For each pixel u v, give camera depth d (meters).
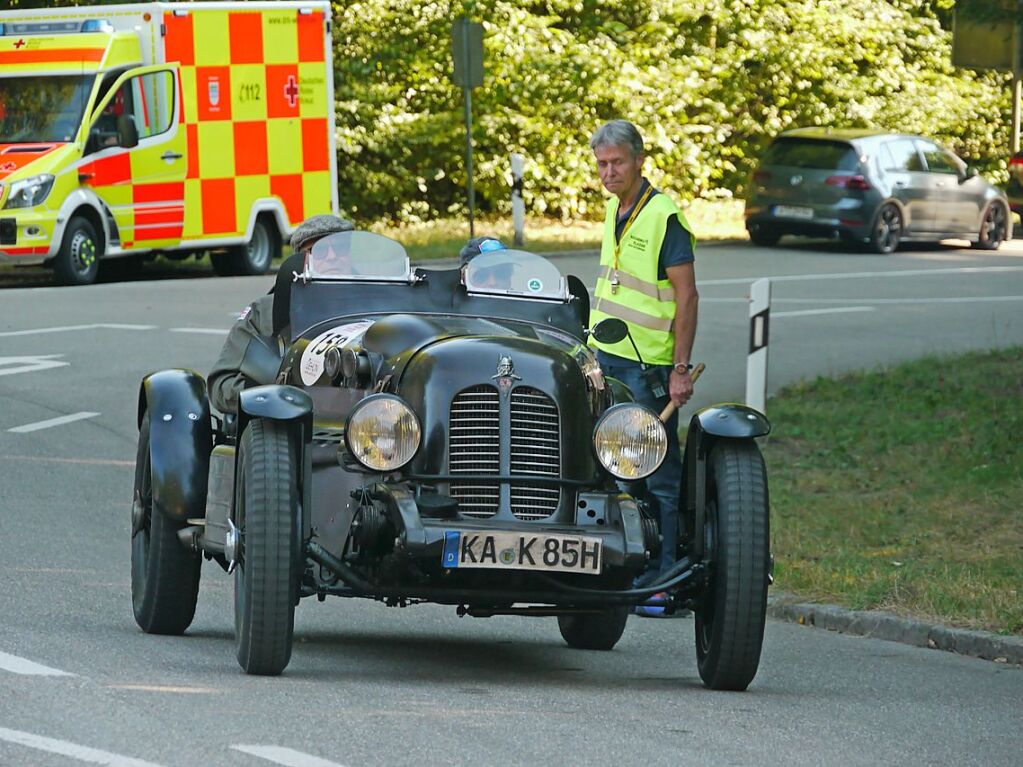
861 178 70.69
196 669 16.38
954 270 63.88
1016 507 27.08
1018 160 79.00
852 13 91.00
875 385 37.47
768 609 22.80
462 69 66.50
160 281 57.84
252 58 60.62
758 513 16.77
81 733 13.25
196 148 59.22
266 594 15.81
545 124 79.88
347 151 76.81
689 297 20.97
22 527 25.45
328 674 16.62
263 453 16.11
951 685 18.27
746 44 87.25
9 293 53.34
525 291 19.41
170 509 18.47
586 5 84.38
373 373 17.17
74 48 56.94
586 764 13.26
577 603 16.56
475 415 16.34
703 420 17.06
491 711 15.06
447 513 16.00
